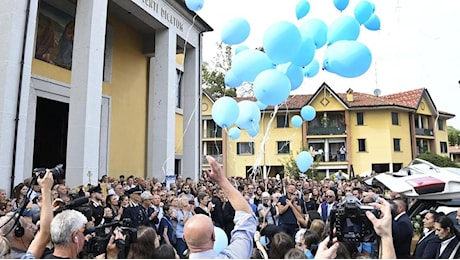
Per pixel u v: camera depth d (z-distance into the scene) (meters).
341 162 33.03
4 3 8.20
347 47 5.55
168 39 14.51
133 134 16.91
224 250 2.29
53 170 2.86
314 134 33.31
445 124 39.06
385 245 2.07
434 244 4.15
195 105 16.78
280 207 7.97
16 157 7.86
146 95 18.00
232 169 32.75
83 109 9.66
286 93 5.87
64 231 2.43
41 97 12.26
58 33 13.09
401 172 6.00
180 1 15.02
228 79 7.36
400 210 4.45
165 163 13.76
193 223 2.19
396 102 34.34
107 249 3.02
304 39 6.09
